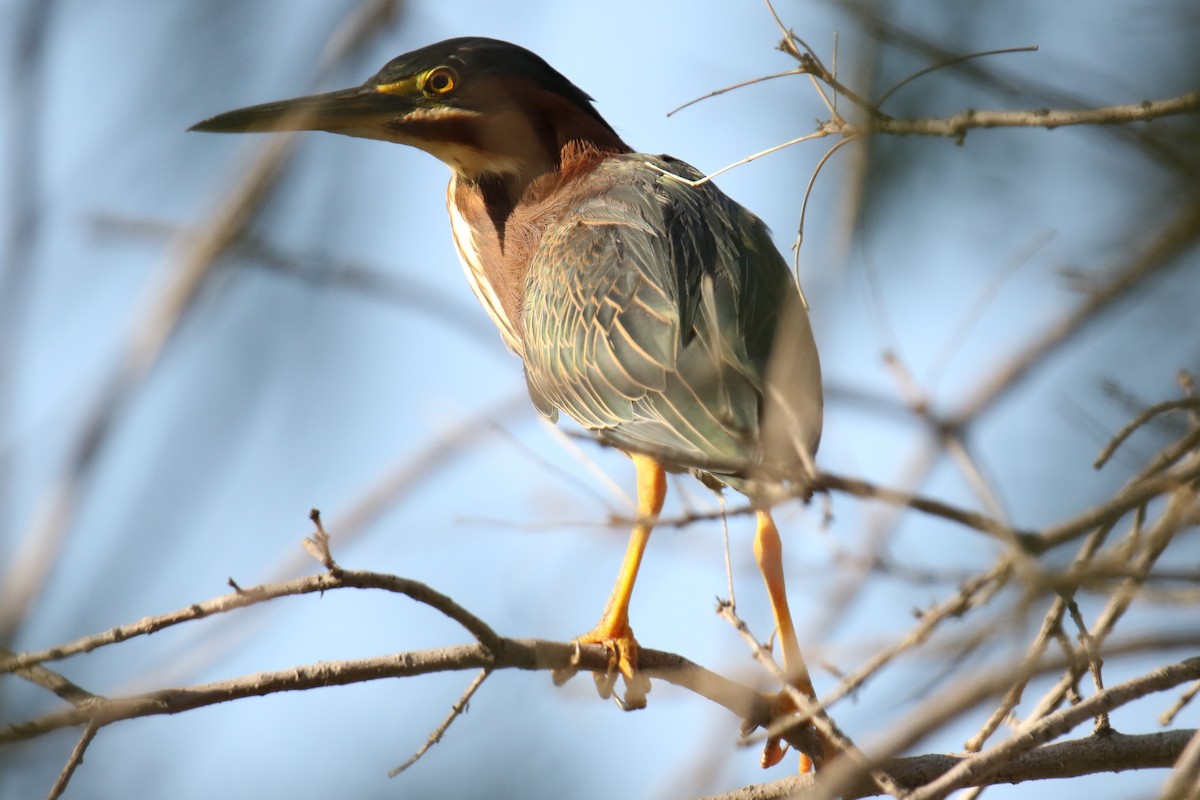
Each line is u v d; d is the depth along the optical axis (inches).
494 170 464.8
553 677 308.7
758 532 340.5
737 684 309.0
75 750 247.1
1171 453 234.8
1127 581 208.4
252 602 240.1
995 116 229.0
